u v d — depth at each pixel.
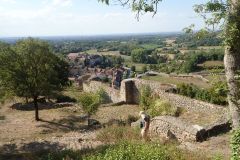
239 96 8.49
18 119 33.47
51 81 33.84
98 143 17.31
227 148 14.20
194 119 23.89
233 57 8.38
